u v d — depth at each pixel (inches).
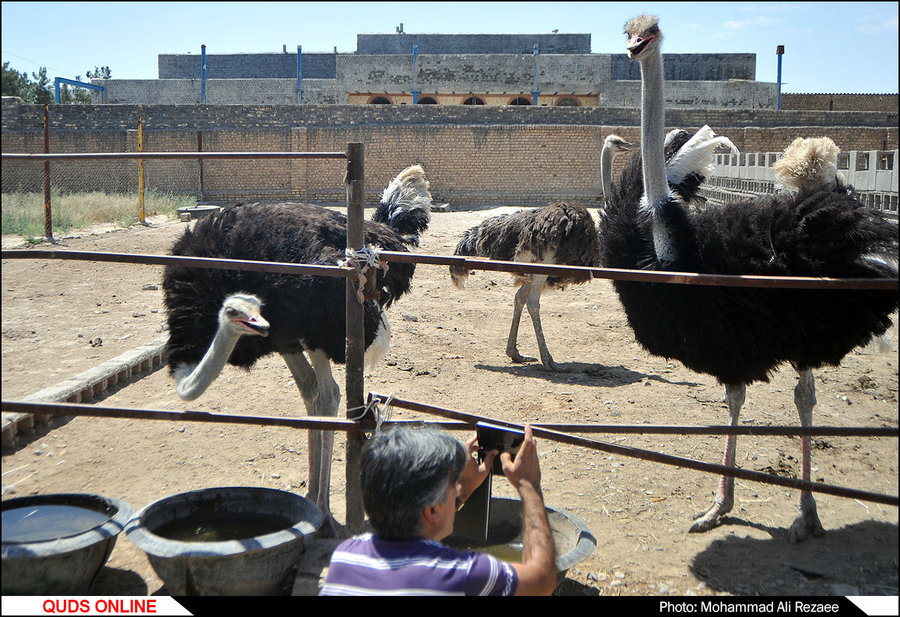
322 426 117.6
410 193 208.8
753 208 148.3
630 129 994.7
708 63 1427.2
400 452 86.2
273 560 116.5
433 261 114.0
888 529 152.4
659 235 152.3
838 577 135.9
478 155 1002.1
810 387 152.3
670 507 165.8
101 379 228.5
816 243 135.0
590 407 223.3
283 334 150.9
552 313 353.1
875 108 1344.7
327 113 980.6
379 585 82.5
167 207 671.8
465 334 313.4
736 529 155.7
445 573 82.8
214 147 962.7
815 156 157.5
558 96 1365.7
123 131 940.0
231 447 193.9
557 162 1000.9
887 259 133.0
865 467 182.7
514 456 104.4
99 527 119.3
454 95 1357.0
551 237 264.7
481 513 108.9
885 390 236.1
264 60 1517.0
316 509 127.5
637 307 158.1
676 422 210.5
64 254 110.4
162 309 333.1
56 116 928.3
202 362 127.9
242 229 150.8
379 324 156.3
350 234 117.3
